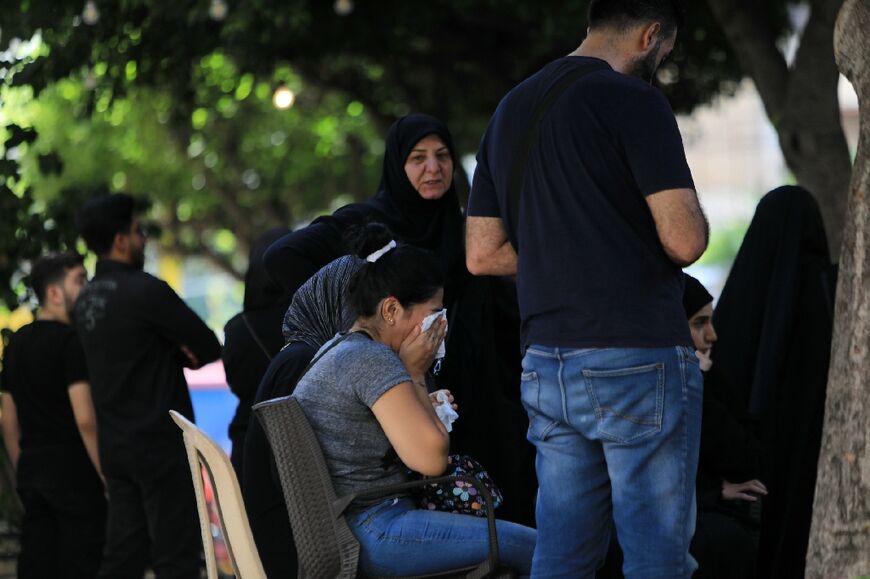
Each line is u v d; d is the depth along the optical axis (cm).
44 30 2334
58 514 1747
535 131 970
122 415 1614
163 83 2866
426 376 1236
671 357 935
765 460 1438
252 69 2947
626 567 947
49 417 1733
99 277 1641
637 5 995
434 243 1442
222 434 2698
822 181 2202
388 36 3222
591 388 937
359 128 5125
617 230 935
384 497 1080
